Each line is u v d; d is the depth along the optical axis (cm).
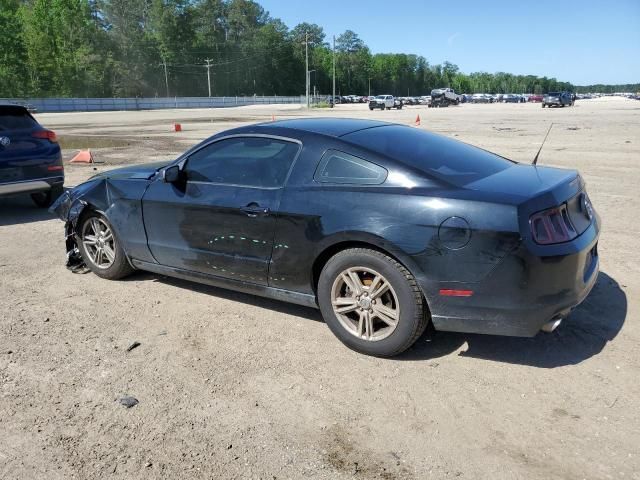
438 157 377
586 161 1235
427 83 18962
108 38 10256
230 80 13025
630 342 376
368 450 273
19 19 8725
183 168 447
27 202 939
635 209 770
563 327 401
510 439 278
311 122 429
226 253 417
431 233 325
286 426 293
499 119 3184
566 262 317
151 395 324
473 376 339
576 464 259
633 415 295
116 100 7469
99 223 515
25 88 8500
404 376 341
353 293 364
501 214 312
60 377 345
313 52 14525
